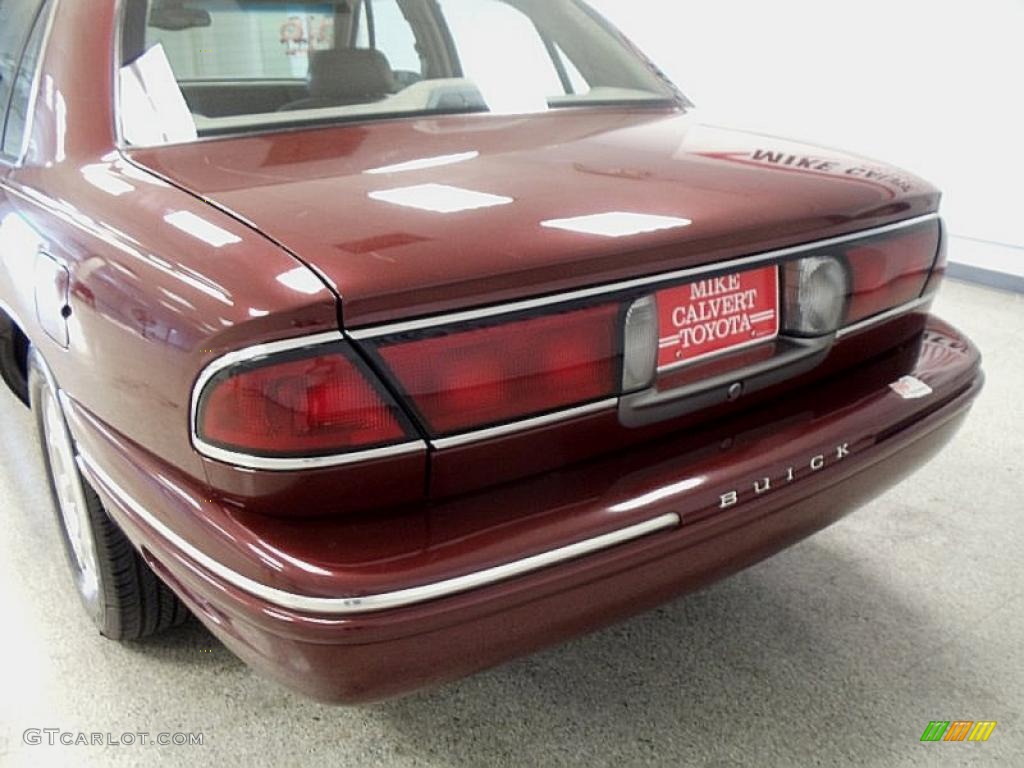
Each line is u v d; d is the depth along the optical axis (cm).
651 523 113
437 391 102
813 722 156
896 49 407
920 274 150
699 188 128
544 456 113
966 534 211
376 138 143
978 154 389
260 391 96
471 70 176
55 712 156
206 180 122
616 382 115
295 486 100
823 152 155
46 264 133
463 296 101
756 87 480
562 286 108
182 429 104
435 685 108
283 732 153
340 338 97
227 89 149
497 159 134
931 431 145
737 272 124
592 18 208
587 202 117
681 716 157
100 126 141
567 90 182
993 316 360
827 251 133
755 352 129
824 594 190
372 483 102
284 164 128
